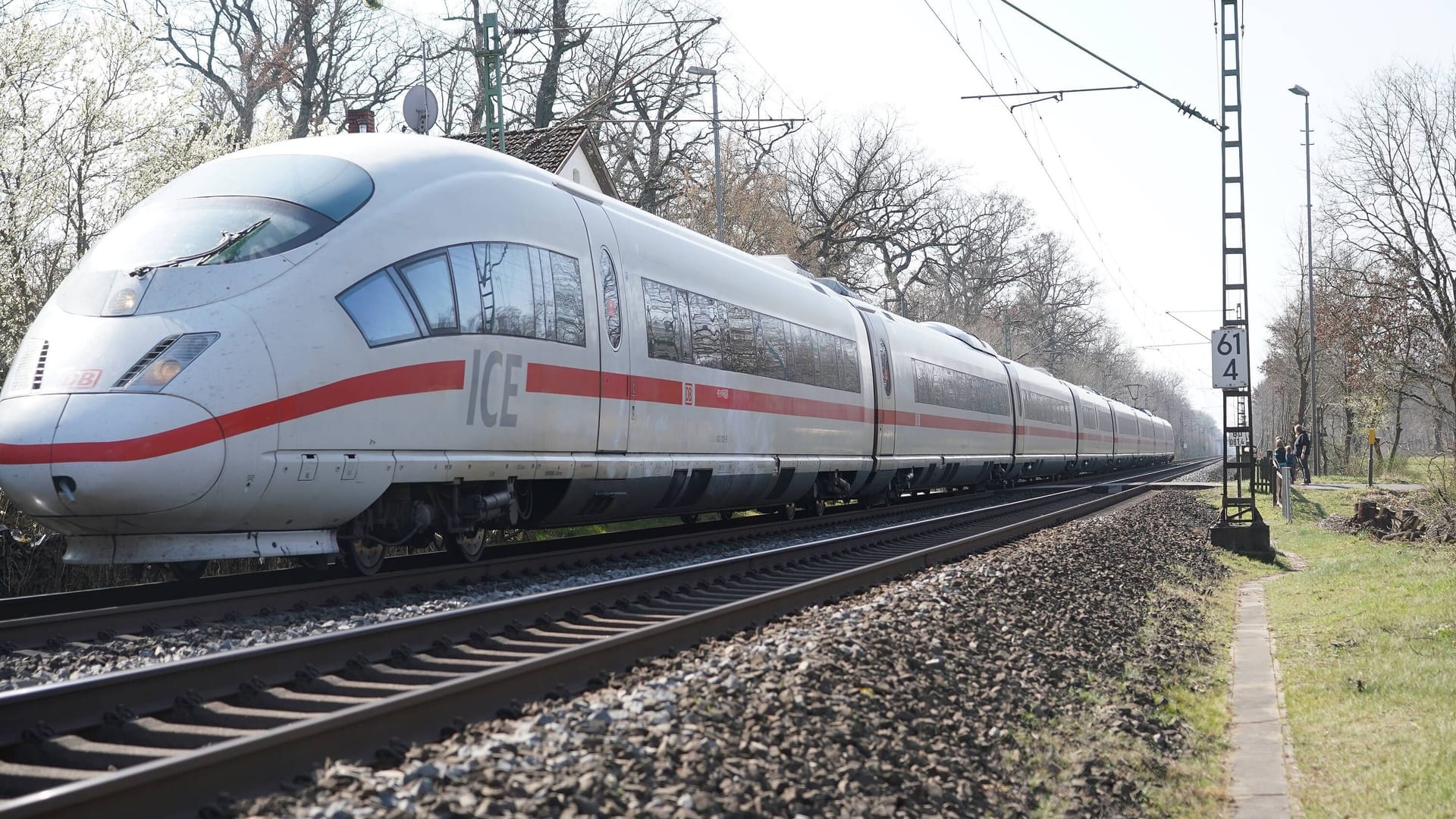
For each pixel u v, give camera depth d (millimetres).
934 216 56969
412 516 9367
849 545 13664
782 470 15383
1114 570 12836
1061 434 34812
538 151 26938
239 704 5340
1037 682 7375
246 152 9328
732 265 14594
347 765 4137
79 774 4191
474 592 9055
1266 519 25422
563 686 5629
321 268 8359
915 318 58562
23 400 7492
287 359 7973
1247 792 6102
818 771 4805
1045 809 5402
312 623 7414
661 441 12383
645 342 12078
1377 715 7215
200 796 3842
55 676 5984
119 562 7875
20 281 13367
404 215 9070
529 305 10211
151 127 15180
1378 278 39188
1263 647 10055
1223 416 18453
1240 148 18391
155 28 15086
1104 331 89625
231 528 8031
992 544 14336
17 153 13805
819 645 6629
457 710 4992
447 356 9172
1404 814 5445
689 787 4266
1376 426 46688
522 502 11078
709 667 6039
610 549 11820
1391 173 37344
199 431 7488
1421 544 17031
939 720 6074
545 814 3838
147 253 8125
